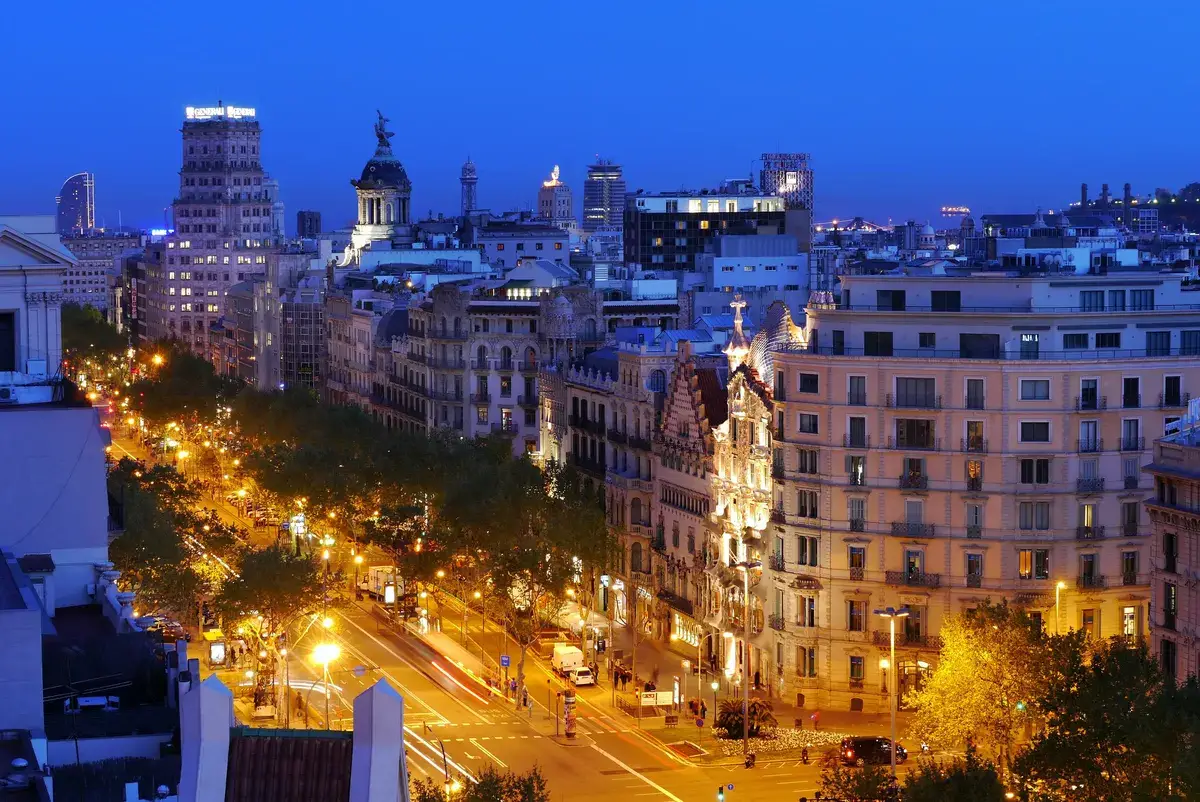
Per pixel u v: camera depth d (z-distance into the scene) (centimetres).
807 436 18862
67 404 10331
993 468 18188
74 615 10050
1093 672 13450
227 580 19512
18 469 10031
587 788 15850
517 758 16875
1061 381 18125
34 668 7969
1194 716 11519
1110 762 12350
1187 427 16012
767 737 17662
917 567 18488
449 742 17412
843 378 18612
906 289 18762
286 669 18112
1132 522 18400
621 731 17950
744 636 19350
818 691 18788
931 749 15900
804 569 18925
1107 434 18288
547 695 19438
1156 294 18800
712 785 15988
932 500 18375
